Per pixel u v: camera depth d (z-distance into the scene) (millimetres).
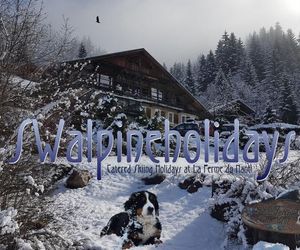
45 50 7055
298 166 9203
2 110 6051
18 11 6125
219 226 8617
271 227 6609
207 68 85375
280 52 103500
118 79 37469
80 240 6445
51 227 6348
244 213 7047
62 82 7945
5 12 6180
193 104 43188
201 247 7785
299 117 55312
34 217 6148
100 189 12477
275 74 82562
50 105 6840
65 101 7234
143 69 38938
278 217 6645
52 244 5910
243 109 41344
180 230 8750
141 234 7234
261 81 83125
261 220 6723
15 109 6348
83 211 10102
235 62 90000
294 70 93500
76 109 7777
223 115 28016
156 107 40000
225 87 57312
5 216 4957
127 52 36500
